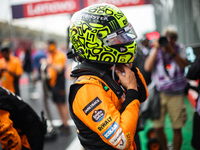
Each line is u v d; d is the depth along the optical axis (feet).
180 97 8.07
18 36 44.52
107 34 3.36
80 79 3.39
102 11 3.43
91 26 3.39
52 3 15.17
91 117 3.11
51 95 12.03
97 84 3.28
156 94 8.21
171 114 8.15
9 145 4.21
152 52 7.92
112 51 3.40
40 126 4.91
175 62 7.83
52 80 11.85
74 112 3.35
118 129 3.00
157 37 7.86
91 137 3.23
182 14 12.33
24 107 4.60
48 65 12.01
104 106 3.11
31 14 15.72
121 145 3.00
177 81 7.98
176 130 8.09
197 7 9.73
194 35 10.44
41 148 4.82
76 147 10.03
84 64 3.59
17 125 4.54
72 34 3.64
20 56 41.86
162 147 8.50
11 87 12.64
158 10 18.42
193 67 6.31
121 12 3.57
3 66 12.50
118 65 3.59
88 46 3.44
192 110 13.28
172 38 7.97
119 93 3.36
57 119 14.48
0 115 4.19
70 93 3.41
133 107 3.20
